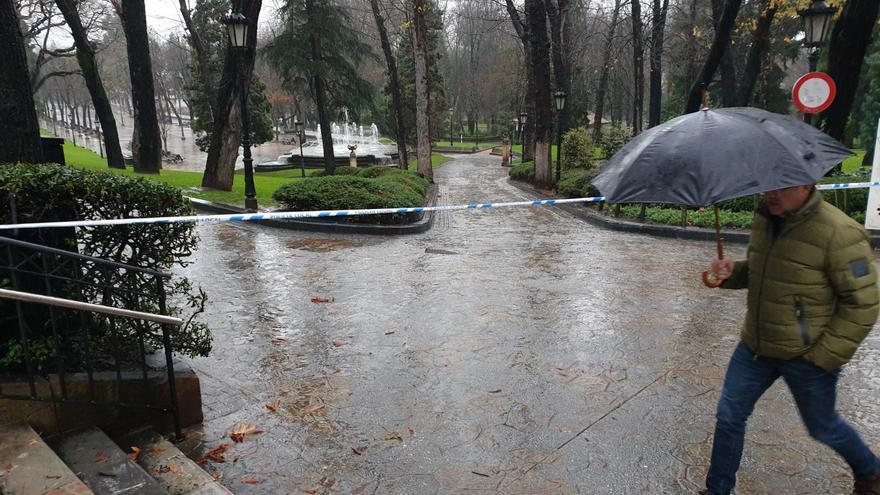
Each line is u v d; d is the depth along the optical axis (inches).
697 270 369.4
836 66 601.9
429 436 158.7
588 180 764.6
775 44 1395.2
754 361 114.9
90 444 134.2
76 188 142.5
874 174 438.0
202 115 1716.3
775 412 169.5
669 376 199.5
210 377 198.4
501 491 133.9
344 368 207.0
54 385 138.6
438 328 251.0
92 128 3809.1
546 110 943.7
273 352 222.5
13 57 173.6
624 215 587.8
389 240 476.4
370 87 1445.6
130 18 944.9
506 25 2135.8
